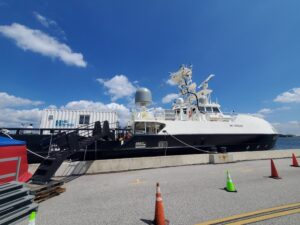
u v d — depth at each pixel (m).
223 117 15.57
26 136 10.00
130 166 9.05
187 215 3.59
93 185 6.27
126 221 3.44
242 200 4.40
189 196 4.77
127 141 12.02
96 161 8.57
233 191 5.12
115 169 8.74
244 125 14.78
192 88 17.48
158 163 9.70
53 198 4.94
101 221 3.47
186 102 17.67
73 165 8.18
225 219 3.38
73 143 7.75
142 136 12.31
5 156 5.52
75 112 13.91
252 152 12.21
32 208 3.79
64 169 8.00
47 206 4.32
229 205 4.08
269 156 12.61
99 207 4.20
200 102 16.80
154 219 3.34
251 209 3.83
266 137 14.90
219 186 5.72
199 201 4.38
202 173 7.84
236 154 11.67
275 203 4.16
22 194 3.94
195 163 10.47
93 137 9.42
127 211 3.92
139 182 6.53
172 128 13.06
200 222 3.29
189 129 13.35
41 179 5.46
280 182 6.11
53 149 9.93
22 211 3.60
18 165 5.99
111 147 11.61
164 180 6.73
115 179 7.12
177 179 6.83
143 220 3.47
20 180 5.95
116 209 4.05
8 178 5.56
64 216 3.73
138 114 14.52
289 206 3.95
